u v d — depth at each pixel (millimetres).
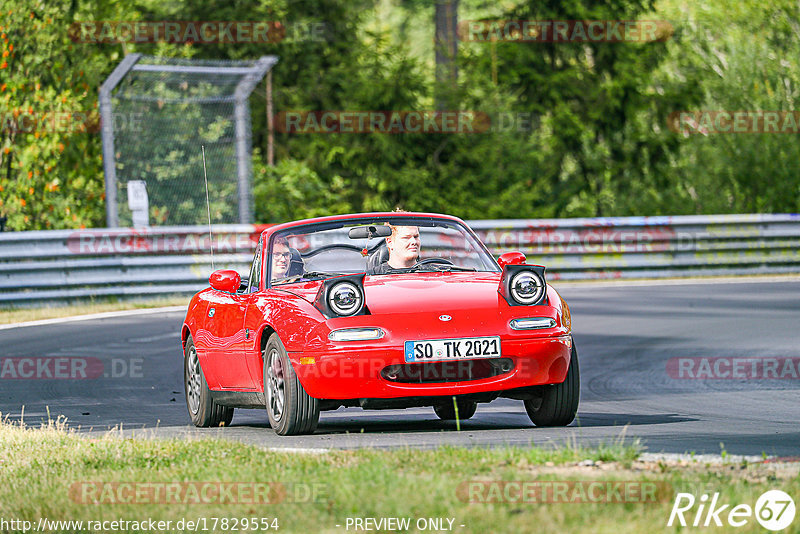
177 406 37625
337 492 18719
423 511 17156
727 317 60938
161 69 79250
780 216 91562
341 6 131250
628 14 140125
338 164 122312
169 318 65812
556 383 28359
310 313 28016
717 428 28828
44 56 85938
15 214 85750
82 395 40156
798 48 148750
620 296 74188
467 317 27797
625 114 137125
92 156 90125
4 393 40812
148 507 19172
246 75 84000
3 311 70312
